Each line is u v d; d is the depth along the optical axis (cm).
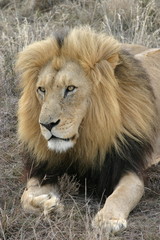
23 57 879
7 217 789
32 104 867
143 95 891
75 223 796
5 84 1342
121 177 865
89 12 1758
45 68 850
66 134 807
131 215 827
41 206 819
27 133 884
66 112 809
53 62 838
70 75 820
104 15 1692
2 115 1226
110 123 841
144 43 1505
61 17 1753
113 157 862
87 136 845
